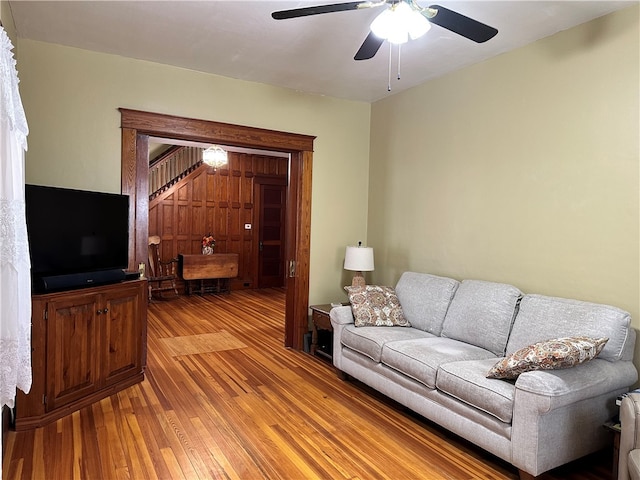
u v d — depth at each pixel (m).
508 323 3.05
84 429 2.79
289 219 4.78
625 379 2.49
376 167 4.87
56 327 2.86
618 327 2.51
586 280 2.91
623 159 2.71
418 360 2.90
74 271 3.11
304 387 3.62
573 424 2.33
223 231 8.58
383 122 4.76
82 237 3.17
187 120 3.95
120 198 3.49
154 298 7.55
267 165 9.02
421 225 4.25
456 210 3.87
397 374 3.10
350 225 4.93
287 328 4.79
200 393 3.43
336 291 4.89
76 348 3.01
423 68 3.82
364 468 2.44
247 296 8.03
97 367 3.18
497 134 3.50
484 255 3.62
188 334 5.25
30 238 2.81
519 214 3.34
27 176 3.35
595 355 2.35
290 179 4.74
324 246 4.79
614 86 2.75
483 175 3.62
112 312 3.29
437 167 4.06
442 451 2.65
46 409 2.82
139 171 3.83
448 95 3.94
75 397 3.02
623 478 2.08
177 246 8.15
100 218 3.32
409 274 4.06
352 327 3.67
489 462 2.54
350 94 4.64
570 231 3.00
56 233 2.98
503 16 2.83
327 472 2.39
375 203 4.88
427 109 4.17
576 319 2.65
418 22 2.05
